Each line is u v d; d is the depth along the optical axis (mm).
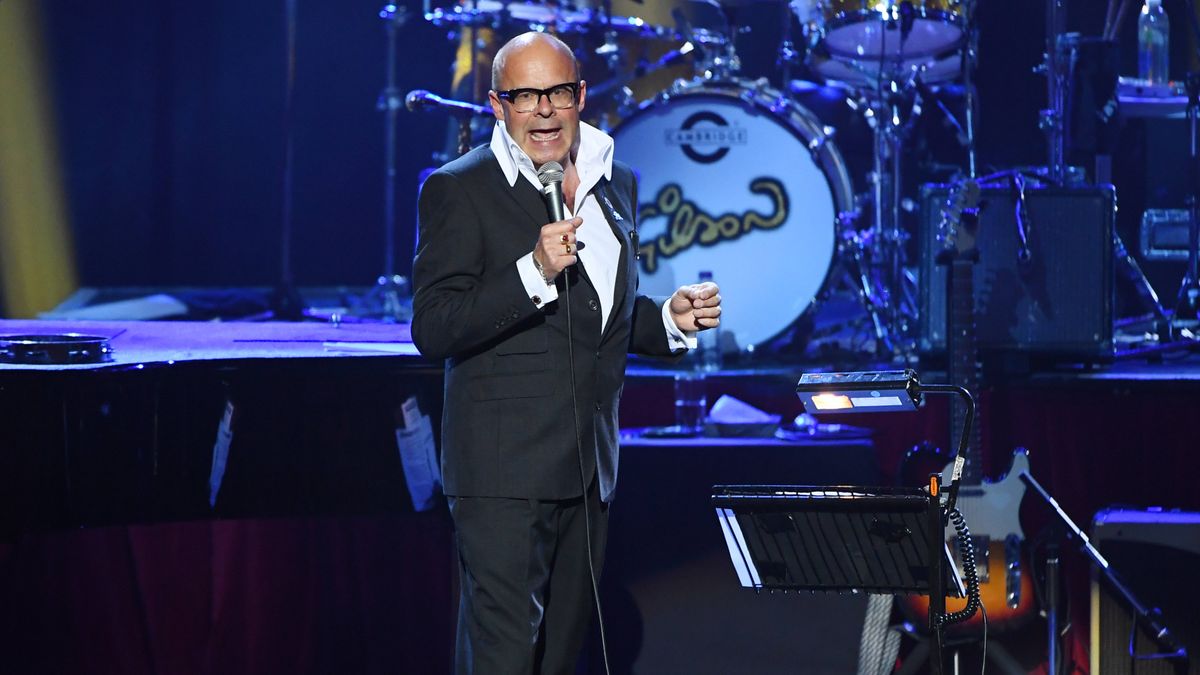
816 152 18188
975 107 20578
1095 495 16031
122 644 15742
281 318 26000
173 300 27016
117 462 11055
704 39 20375
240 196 31609
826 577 10258
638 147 18312
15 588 15180
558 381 10602
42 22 30281
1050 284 16406
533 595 10656
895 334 19062
